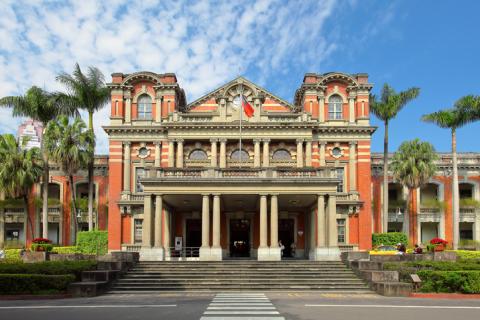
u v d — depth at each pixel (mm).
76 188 55875
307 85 46688
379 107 47469
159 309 18516
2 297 22828
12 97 47062
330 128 45812
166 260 35906
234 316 16531
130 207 45094
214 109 47375
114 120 46531
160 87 46719
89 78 47969
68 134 45219
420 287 25000
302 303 20578
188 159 45812
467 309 18703
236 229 46125
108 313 17438
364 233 44594
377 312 17688
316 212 39594
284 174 36906
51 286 23906
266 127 45031
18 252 38500
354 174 45625
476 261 30031
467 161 55719
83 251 44844
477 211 54562
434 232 56312
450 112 45312
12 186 46875
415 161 48406
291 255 45312
